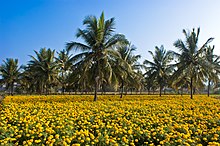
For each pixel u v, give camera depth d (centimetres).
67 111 1014
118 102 1502
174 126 731
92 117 892
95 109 1085
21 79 4156
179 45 2384
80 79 1847
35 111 1041
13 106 1191
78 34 1872
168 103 1453
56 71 3631
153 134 646
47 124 712
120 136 653
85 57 1870
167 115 954
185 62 2372
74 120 841
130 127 714
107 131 693
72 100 1864
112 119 897
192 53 2342
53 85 4056
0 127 682
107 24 1897
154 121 809
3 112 998
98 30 1844
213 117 922
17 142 582
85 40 1875
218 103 1514
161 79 3497
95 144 589
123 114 970
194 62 2375
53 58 3659
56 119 820
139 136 654
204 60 2338
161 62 3559
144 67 3078
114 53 1872
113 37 1878
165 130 701
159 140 634
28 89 4294
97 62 1888
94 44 1844
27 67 3734
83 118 879
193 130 719
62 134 655
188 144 563
